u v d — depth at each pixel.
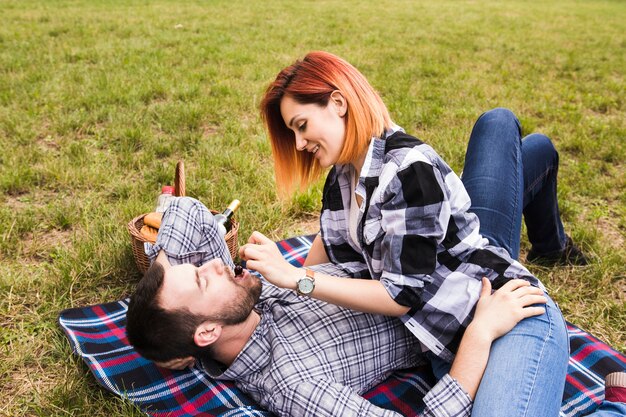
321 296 2.02
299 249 3.43
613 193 4.39
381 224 2.01
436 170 1.98
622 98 7.05
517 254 2.51
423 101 6.60
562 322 2.09
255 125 5.52
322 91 2.00
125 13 13.26
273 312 2.23
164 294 2.00
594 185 4.41
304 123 2.04
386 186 1.97
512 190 2.50
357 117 2.00
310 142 2.08
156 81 6.82
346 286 2.02
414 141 2.04
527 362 1.92
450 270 2.11
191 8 14.67
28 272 3.16
